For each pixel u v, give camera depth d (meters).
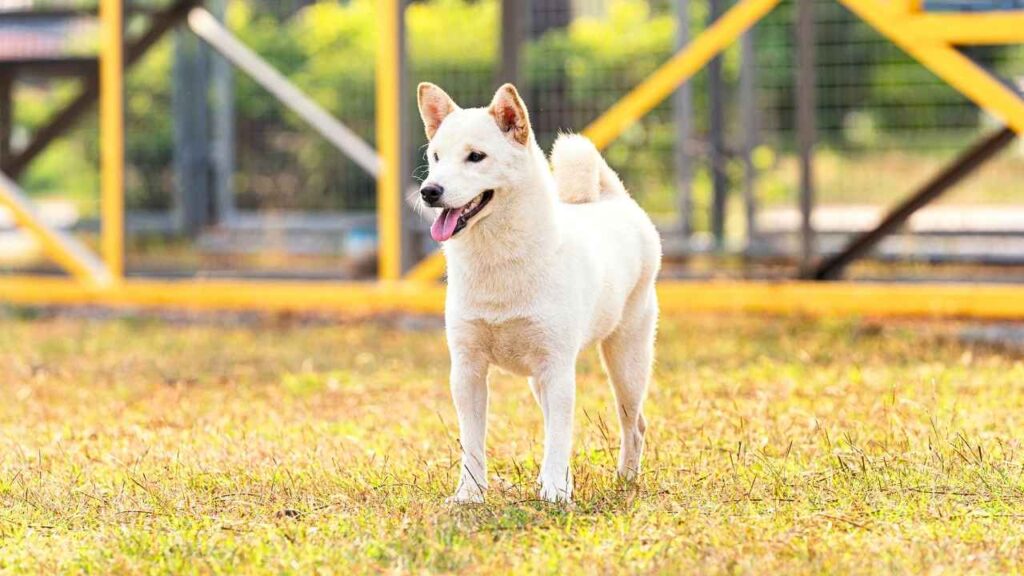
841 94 18.06
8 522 6.33
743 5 12.04
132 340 12.38
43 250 17.69
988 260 14.91
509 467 7.16
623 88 15.30
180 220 18.25
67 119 14.91
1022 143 17.88
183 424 8.80
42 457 7.62
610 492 6.48
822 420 7.95
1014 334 11.90
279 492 6.65
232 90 17.19
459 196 6.13
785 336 11.48
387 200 13.27
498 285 6.27
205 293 13.81
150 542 5.85
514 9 12.82
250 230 16.64
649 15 15.48
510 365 6.50
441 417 8.06
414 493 6.55
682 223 16.38
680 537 5.67
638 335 7.09
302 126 16.84
